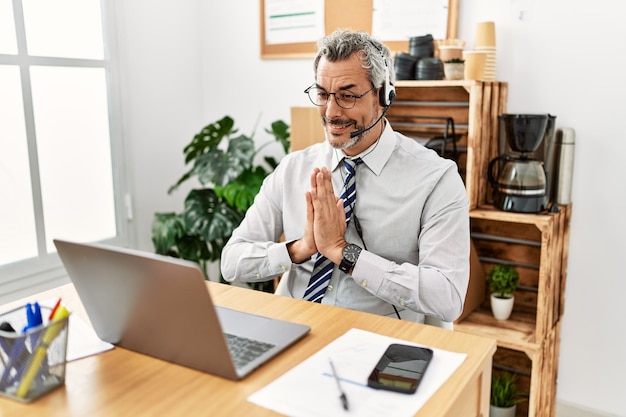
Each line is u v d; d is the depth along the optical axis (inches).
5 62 88.5
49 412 32.2
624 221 81.3
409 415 31.5
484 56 80.3
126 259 35.2
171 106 116.9
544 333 77.5
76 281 39.3
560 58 82.3
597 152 81.8
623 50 77.9
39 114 95.5
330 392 34.0
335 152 63.8
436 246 57.2
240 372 35.8
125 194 110.2
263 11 109.6
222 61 118.6
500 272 83.8
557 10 81.4
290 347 40.3
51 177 98.4
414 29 92.7
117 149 107.7
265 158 111.8
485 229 89.7
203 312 34.1
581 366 87.7
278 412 31.9
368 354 39.0
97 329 41.1
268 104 113.6
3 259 92.4
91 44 102.5
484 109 80.3
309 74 106.7
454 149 84.9
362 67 56.5
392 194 60.7
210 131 104.3
